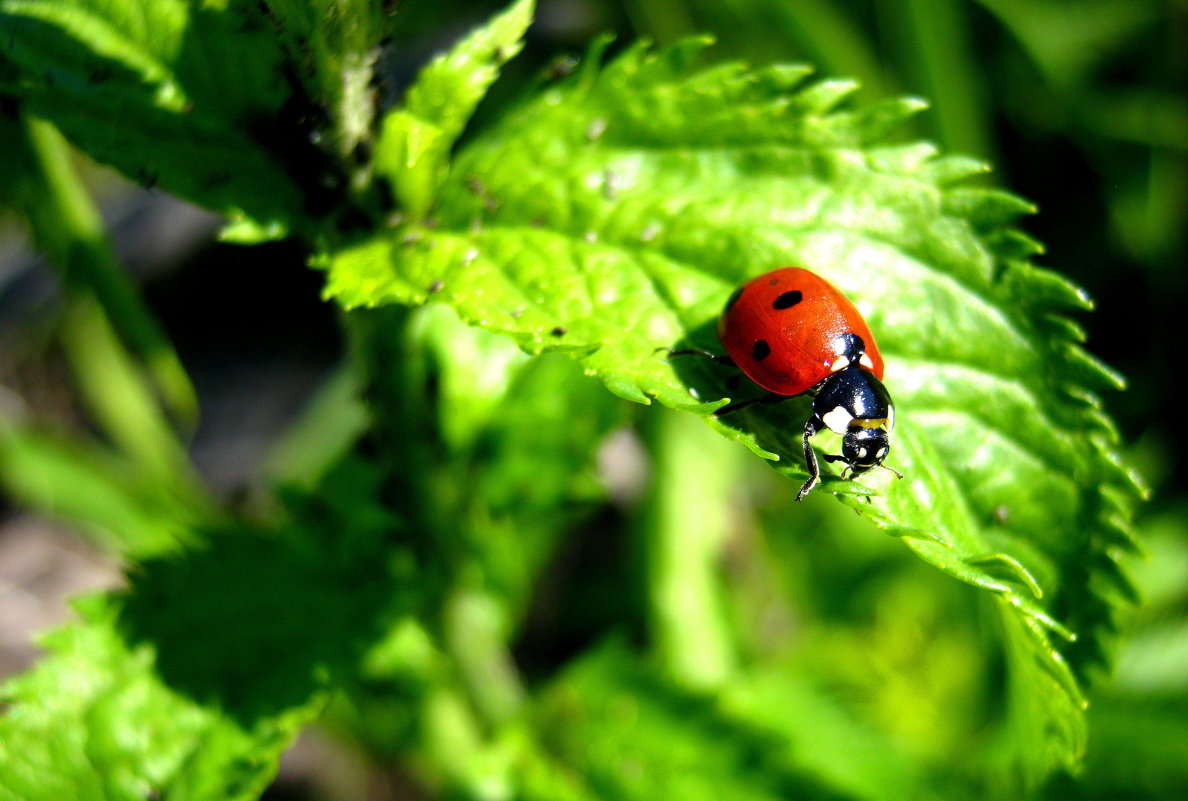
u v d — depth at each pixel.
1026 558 0.09
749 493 0.15
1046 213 0.16
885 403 0.09
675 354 0.09
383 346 0.10
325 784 0.14
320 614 0.10
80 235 0.11
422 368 0.10
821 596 0.14
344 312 0.10
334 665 0.10
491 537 0.11
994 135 0.16
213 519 0.14
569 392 0.11
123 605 0.10
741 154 0.10
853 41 0.14
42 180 0.10
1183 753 0.12
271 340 0.18
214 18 0.09
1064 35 0.15
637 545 0.14
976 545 0.09
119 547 0.14
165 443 0.15
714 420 0.09
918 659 0.13
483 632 0.11
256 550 0.10
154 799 0.10
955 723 0.13
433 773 0.12
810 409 0.09
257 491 0.16
